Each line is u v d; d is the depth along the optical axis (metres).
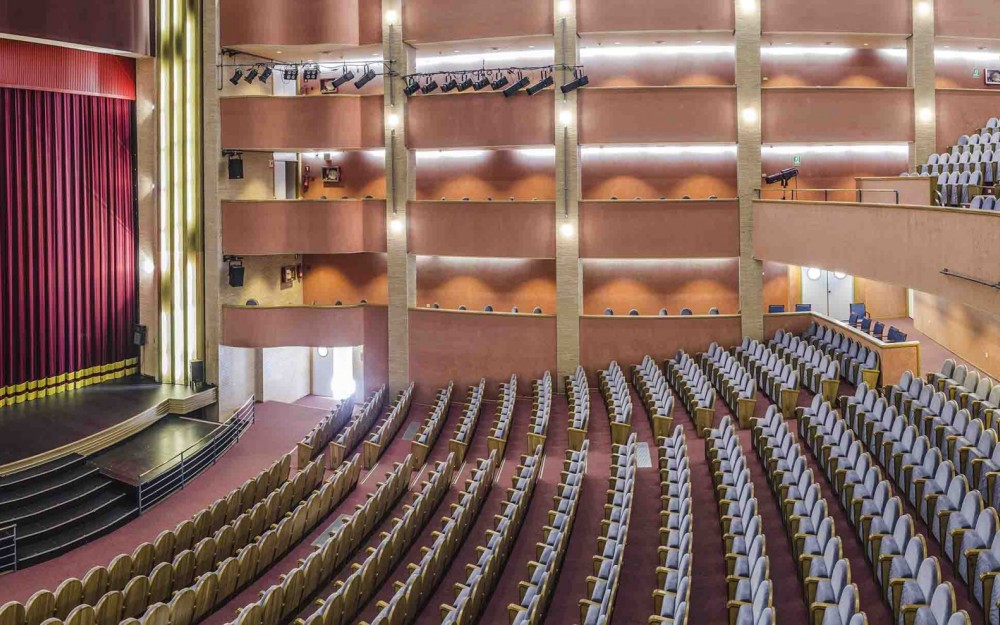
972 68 19.23
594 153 18.88
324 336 19.16
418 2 18.02
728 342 17.48
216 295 18.67
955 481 8.78
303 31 18.20
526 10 17.52
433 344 18.70
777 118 17.34
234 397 19.38
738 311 18.67
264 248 18.61
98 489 14.09
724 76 18.66
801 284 19.09
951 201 15.20
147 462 14.99
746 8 17.17
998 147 15.53
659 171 18.77
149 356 19.14
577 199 17.62
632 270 18.92
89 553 12.65
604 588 8.53
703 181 18.67
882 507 9.02
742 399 13.67
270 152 19.44
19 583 11.73
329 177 20.05
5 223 16.53
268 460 16.50
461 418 16.28
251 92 19.30
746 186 17.34
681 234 17.45
